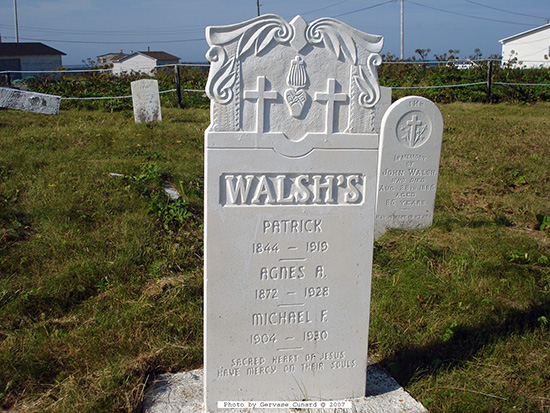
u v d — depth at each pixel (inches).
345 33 69.3
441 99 373.4
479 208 159.0
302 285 72.6
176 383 78.5
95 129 231.6
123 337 86.7
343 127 70.9
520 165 203.8
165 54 1382.9
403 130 142.3
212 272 69.8
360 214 72.9
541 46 900.6
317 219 71.6
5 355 80.6
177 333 90.3
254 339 72.4
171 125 253.8
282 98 68.5
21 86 371.6
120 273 106.6
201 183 163.8
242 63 67.0
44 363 81.0
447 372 81.7
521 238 132.6
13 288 99.2
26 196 139.7
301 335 73.6
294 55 68.2
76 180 154.2
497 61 434.9
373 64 70.6
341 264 73.3
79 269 105.3
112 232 122.7
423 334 91.5
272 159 69.0
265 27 67.1
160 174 165.6
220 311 70.8
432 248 125.2
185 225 130.9
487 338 90.4
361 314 75.0
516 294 104.0
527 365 82.6
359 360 75.9
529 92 366.0
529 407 73.7
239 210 69.3
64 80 386.9
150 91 264.5
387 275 111.5
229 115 67.5
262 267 71.1
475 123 281.1
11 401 74.5
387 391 77.9
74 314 95.1
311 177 70.6
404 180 144.5
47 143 200.5
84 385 76.3
